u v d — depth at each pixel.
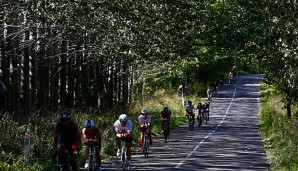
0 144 22.98
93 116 42.75
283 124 43.62
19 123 30.64
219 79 121.88
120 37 34.69
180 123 58.53
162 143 37.41
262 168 24.47
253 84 129.50
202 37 35.94
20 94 36.91
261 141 39.03
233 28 31.94
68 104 47.31
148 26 31.70
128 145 23.16
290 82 40.97
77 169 17.16
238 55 40.00
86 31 29.98
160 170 23.38
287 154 26.94
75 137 17.17
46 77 41.78
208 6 34.69
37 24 29.23
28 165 21.09
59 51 44.44
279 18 26.31
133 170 23.31
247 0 28.84
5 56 33.88
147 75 76.31
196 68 99.12
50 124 30.52
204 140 39.84
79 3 23.94
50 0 23.50
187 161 26.88
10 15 26.48
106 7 25.12
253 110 79.62
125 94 64.25
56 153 16.88
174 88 99.81
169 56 38.62
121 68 60.59
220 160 27.39
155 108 65.88
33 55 38.91
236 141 39.03
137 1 28.84
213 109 81.06
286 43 25.53
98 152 20.67
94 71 53.41
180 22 33.41
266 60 39.38
